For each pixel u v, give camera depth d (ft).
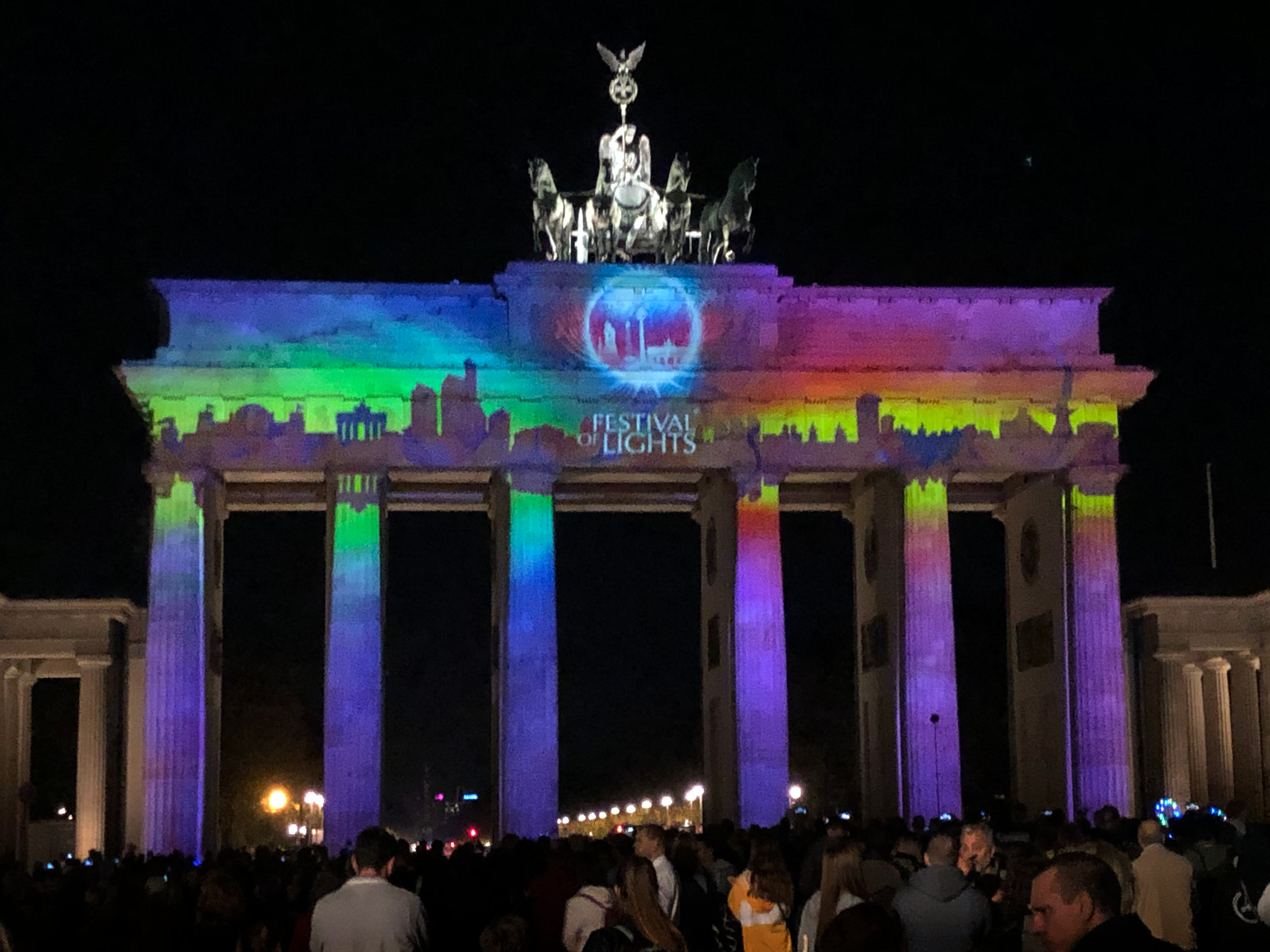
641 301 333.42
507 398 330.34
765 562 330.75
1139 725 439.63
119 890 82.79
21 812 404.16
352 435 326.85
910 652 330.34
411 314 331.36
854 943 56.75
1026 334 339.36
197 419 326.03
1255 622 431.43
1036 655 353.31
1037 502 352.69
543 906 125.49
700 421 333.42
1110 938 54.90
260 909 130.62
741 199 341.00
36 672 417.69
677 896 110.01
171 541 322.55
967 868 105.81
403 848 131.23
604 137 354.54
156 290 329.31
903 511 335.06
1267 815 425.28
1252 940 106.63
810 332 336.29
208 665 334.24
